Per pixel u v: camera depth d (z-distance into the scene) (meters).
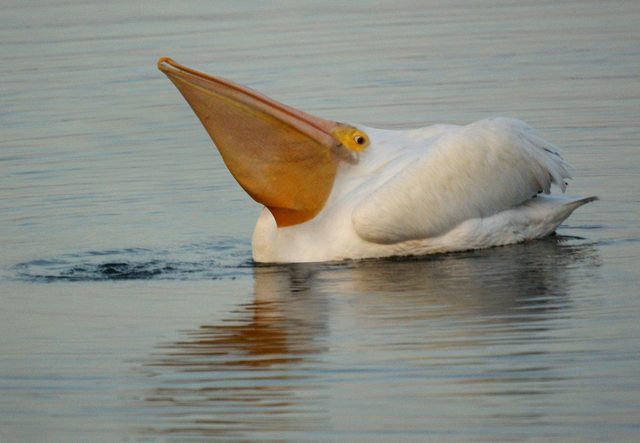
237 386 10.49
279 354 11.17
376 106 21.61
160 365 11.09
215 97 13.81
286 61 25.73
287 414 9.85
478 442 9.10
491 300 12.31
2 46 29.20
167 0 35.06
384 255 14.14
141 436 9.66
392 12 31.64
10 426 9.97
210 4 34.03
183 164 18.97
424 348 11.05
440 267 13.63
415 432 9.34
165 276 13.95
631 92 21.64
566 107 20.84
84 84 24.69
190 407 10.14
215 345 11.51
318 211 14.29
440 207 13.93
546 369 10.37
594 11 30.00
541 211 14.55
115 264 14.46
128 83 24.61
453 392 10.02
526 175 14.36
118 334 11.96
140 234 15.66
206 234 15.59
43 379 10.92
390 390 10.16
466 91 22.47
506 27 28.75
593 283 12.66
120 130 21.14
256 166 14.01
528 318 11.67
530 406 9.66
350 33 28.75
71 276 14.08
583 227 15.03
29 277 14.09
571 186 16.59
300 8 32.84
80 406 10.30
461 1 32.81
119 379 10.81
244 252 14.81
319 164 14.17
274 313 12.34
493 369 10.45
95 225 16.11
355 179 14.41
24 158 19.61
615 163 17.50
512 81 23.06
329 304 12.52
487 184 14.13
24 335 12.07
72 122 21.77
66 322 12.41
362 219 13.80
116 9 33.66
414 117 20.67
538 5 31.55
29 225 16.19
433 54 25.97
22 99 23.72
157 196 17.38
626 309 11.72
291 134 13.98
